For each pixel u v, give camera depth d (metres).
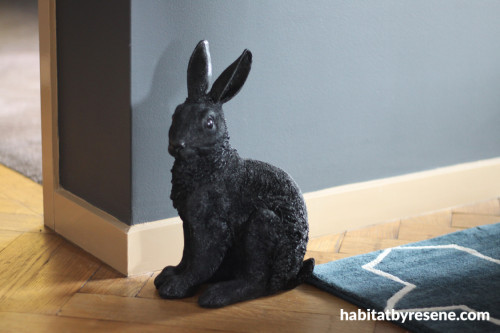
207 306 1.67
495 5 2.43
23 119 3.45
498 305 1.68
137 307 1.68
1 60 4.74
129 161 1.82
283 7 1.98
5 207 2.36
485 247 2.06
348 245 2.12
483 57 2.45
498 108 2.55
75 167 2.06
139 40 1.75
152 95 1.81
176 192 1.69
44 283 1.80
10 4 6.73
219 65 1.91
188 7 1.82
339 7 2.08
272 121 2.04
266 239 1.68
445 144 2.44
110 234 1.90
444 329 1.56
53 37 2.02
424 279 1.83
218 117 1.64
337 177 2.22
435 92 2.37
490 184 2.57
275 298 1.74
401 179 2.34
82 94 1.96
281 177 1.72
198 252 1.70
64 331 1.56
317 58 2.08
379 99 2.24
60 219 2.12
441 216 2.40
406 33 2.25
